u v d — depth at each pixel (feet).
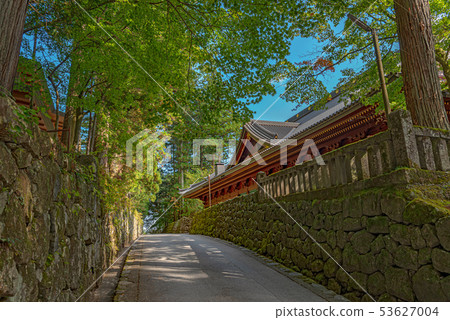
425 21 20.12
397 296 14.30
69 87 20.84
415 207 13.88
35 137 9.82
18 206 8.21
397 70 28.86
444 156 16.57
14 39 9.98
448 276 11.94
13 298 7.61
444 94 28.27
